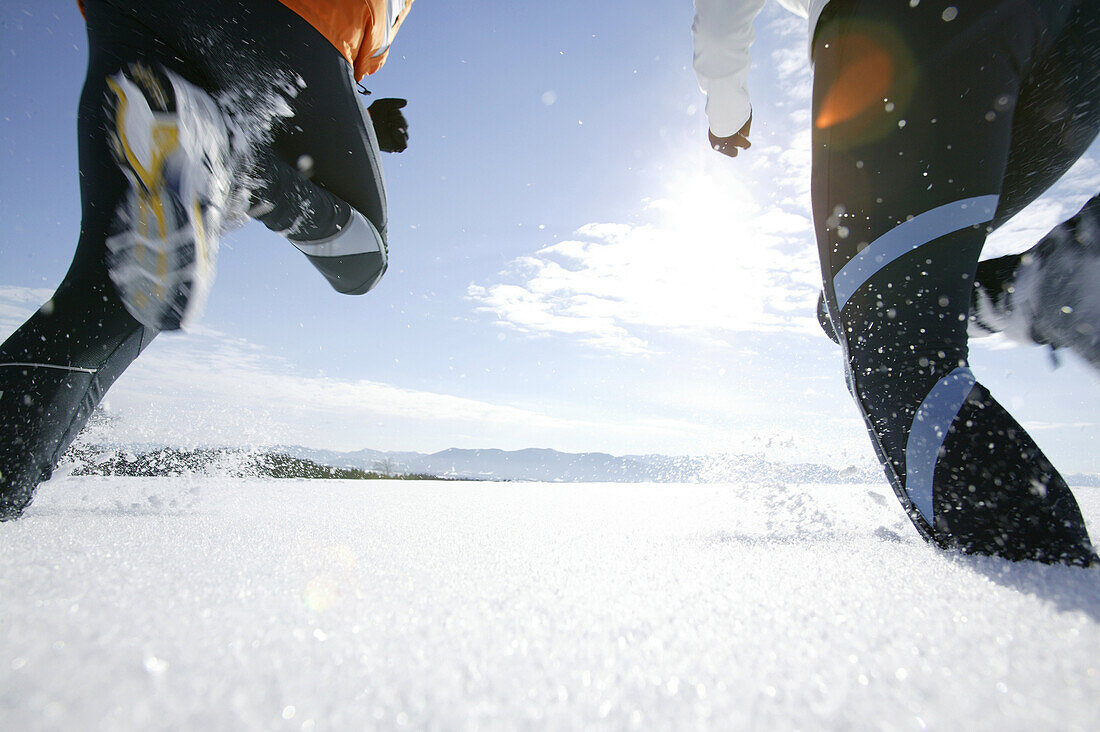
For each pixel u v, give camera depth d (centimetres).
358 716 29
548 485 439
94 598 47
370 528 111
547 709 30
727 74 149
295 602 49
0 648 35
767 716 30
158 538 83
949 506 79
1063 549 72
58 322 98
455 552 80
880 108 92
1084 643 41
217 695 30
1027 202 122
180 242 95
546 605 51
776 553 81
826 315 123
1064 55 101
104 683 31
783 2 127
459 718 29
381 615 47
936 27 89
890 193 90
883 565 71
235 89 116
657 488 396
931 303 87
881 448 90
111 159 97
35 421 96
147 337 111
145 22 104
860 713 30
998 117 88
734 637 42
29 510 113
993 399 82
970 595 55
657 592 56
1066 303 92
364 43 139
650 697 32
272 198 119
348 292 161
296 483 307
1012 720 30
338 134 131
